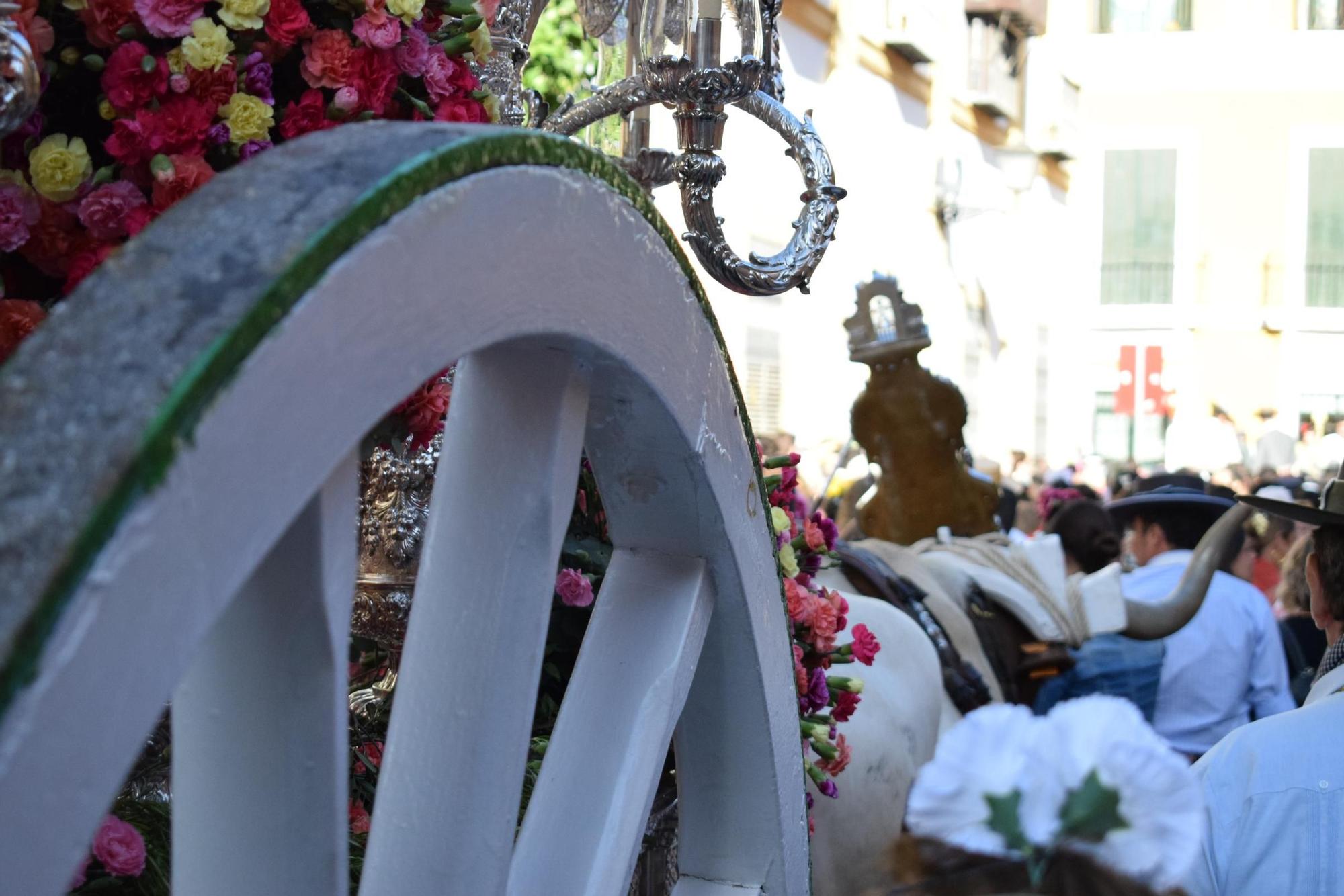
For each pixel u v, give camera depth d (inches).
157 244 23.4
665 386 38.3
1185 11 1091.3
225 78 41.9
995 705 44.7
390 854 34.6
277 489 23.5
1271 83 1074.1
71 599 19.5
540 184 31.0
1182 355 1092.5
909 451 157.2
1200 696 173.0
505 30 66.3
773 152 418.6
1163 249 1094.4
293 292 23.2
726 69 54.6
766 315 437.4
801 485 289.6
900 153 567.2
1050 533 186.2
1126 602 152.1
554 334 32.4
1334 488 103.4
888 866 45.4
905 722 119.2
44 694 19.3
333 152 26.4
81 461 20.1
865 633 79.9
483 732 34.7
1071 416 1005.2
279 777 28.7
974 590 144.6
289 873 29.3
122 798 53.6
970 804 43.3
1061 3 1096.8
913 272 585.6
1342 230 1074.1
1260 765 85.1
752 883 47.8
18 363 21.4
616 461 41.1
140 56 40.7
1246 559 254.4
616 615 42.6
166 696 21.4
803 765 50.7
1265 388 1085.8
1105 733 43.0
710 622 44.3
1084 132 1098.7
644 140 84.8
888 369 157.2
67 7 40.6
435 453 62.8
